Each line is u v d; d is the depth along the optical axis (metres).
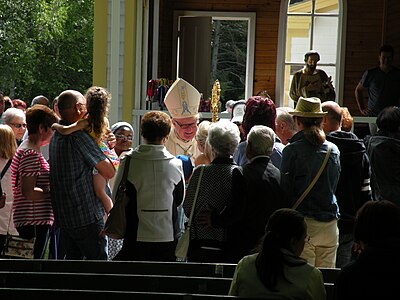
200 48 15.98
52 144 7.15
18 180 7.34
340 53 15.92
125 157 6.66
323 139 6.84
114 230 6.51
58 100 7.27
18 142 9.47
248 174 6.27
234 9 16.28
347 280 4.79
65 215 7.10
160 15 15.83
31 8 29.02
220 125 6.41
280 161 7.13
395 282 4.72
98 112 7.06
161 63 16.14
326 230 6.80
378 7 15.89
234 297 4.91
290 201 6.61
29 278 5.52
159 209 6.61
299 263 5.03
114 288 5.50
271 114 7.07
